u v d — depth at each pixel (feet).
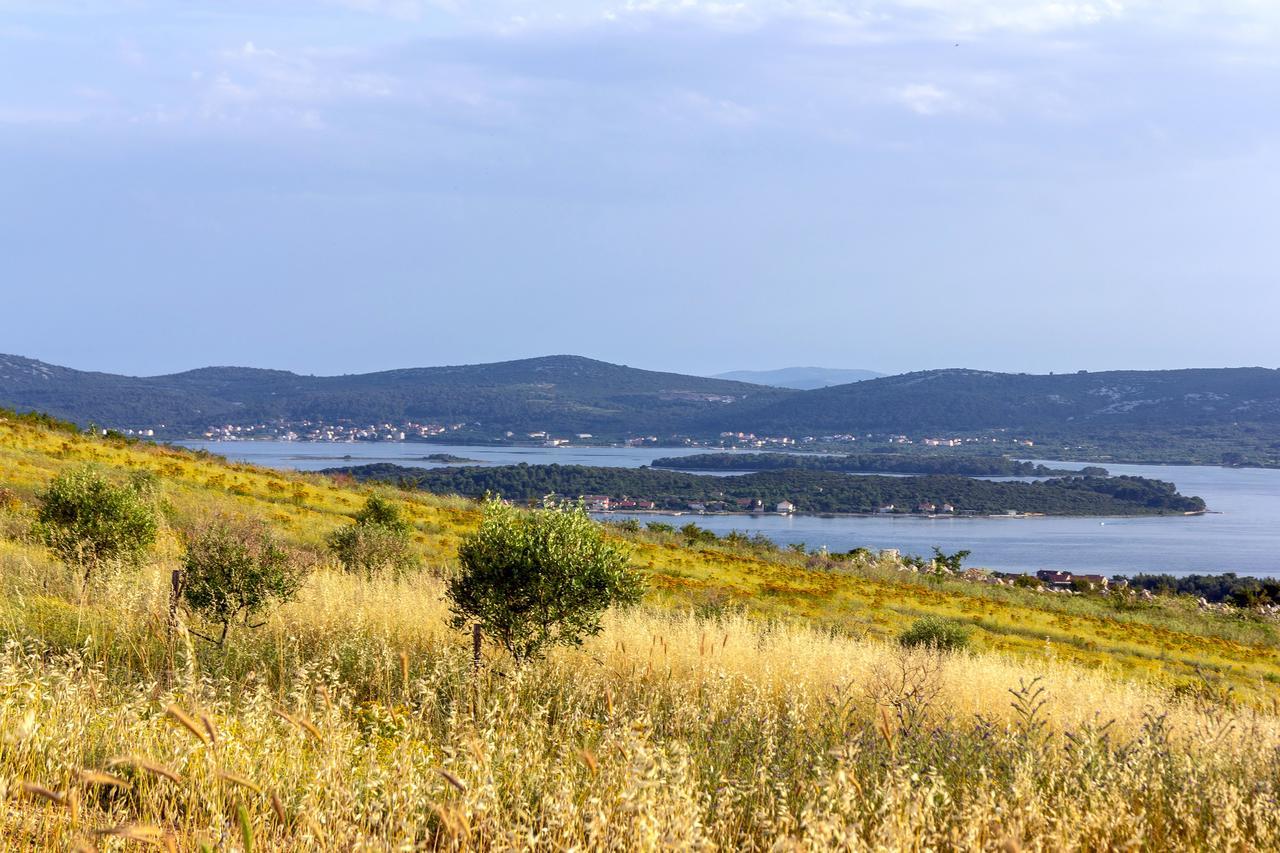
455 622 41.29
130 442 158.20
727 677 33.45
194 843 15.83
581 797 18.97
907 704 29.71
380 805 17.02
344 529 86.22
